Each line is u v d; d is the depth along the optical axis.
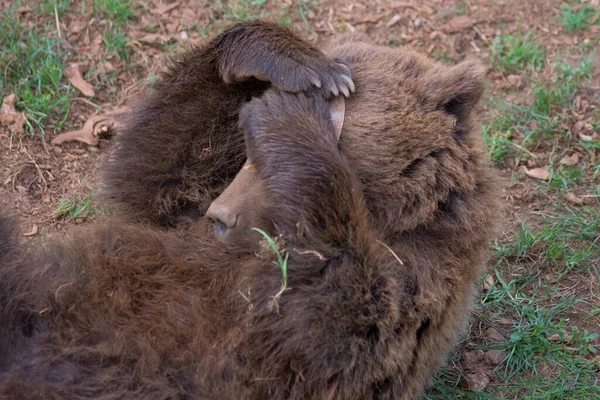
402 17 11.16
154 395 5.75
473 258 6.45
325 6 11.27
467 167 6.28
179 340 5.93
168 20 10.66
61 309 6.02
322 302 5.69
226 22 10.76
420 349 6.21
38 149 8.94
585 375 7.19
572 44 10.81
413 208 6.14
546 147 9.55
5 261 6.24
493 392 7.15
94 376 5.77
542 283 8.14
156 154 7.16
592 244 8.42
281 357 5.77
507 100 10.13
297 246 5.76
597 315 7.76
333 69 6.23
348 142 6.12
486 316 7.85
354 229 5.82
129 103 9.66
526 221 8.78
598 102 9.97
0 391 5.57
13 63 9.59
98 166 8.52
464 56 10.71
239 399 5.82
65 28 10.18
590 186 9.10
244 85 6.95
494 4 11.42
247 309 5.94
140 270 6.32
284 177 5.80
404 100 6.19
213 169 7.12
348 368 5.73
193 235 6.72
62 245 6.46
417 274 6.09
